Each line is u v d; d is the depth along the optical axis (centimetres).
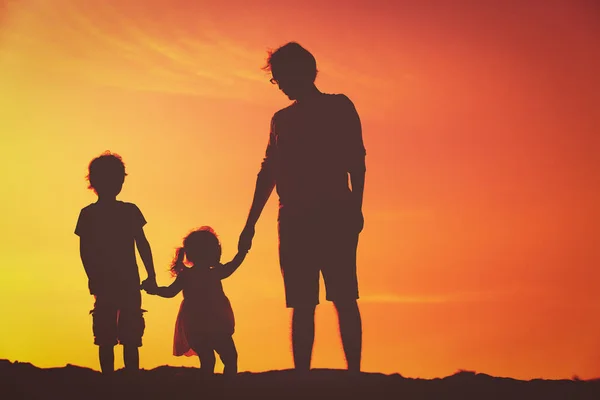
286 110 661
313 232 645
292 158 651
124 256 708
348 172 652
